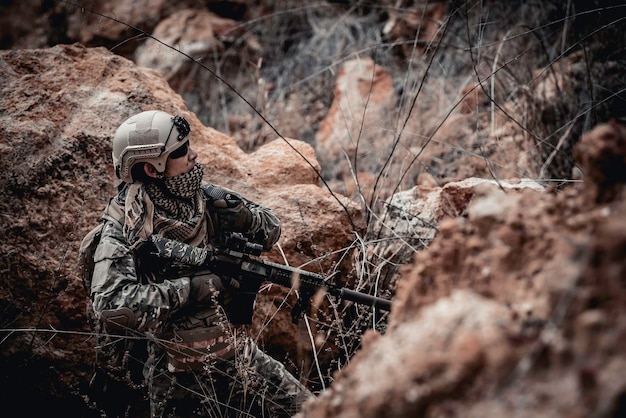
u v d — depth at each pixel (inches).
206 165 128.6
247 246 96.9
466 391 53.6
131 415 114.7
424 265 69.3
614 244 53.6
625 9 176.6
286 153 135.1
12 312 113.4
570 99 176.7
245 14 271.4
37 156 118.5
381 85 216.5
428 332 58.4
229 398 101.5
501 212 67.4
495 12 217.2
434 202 130.4
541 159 170.7
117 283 92.4
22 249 113.7
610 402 47.1
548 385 51.1
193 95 244.7
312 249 123.2
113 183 121.7
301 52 252.8
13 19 278.7
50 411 118.1
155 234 96.1
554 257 61.6
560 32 194.2
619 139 61.9
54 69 132.3
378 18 254.5
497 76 193.3
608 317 51.5
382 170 138.2
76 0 263.3
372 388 57.9
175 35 255.6
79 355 115.3
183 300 94.0
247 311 97.5
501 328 56.2
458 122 191.8
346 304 121.5
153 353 100.3
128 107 129.0
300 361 118.7
